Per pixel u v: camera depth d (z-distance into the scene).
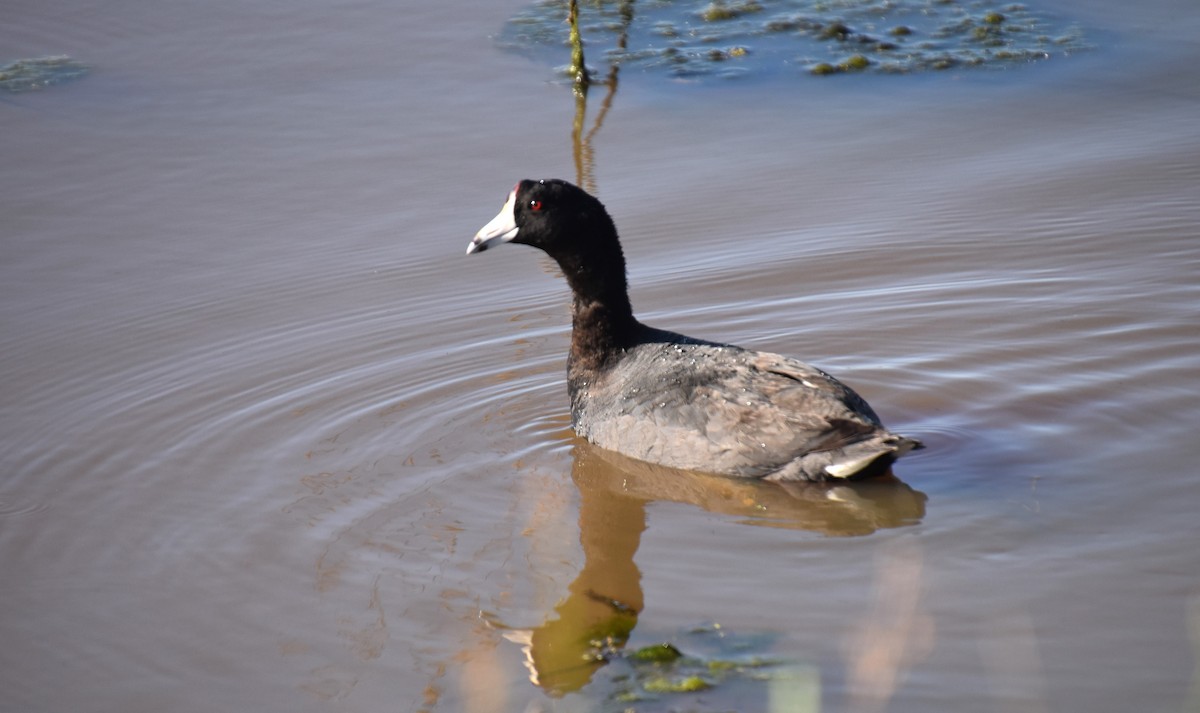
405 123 19.27
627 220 16.97
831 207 17.20
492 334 14.84
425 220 16.80
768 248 16.41
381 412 13.17
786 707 8.20
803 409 11.35
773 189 17.62
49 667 9.12
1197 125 18.81
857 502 11.10
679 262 16.22
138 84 20.39
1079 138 18.66
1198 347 13.70
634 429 12.10
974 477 11.42
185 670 9.03
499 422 12.98
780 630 9.17
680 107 20.02
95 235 16.41
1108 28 22.81
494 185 17.52
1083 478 11.28
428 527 10.96
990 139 18.77
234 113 19.48
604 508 11.24
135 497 11.57
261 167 18.00
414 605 9.78
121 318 14.89
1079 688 8.24
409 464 12.12
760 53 22.22
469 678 8.82
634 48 22.45
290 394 13.53
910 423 12.61
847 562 10.11
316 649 9.24
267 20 22.97
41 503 11.50
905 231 16.66
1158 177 17.44
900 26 23.42
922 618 9.14
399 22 23.06
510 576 10.14
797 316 15.03
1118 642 8.73
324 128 19.08
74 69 20.88
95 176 17.67
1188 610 9.09
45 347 14.29
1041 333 14.30
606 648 9.06
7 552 10.69
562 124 19.36
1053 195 17.23
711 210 17.16
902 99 20.16
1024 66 21.27
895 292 15.39
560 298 15.75
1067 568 9.75
